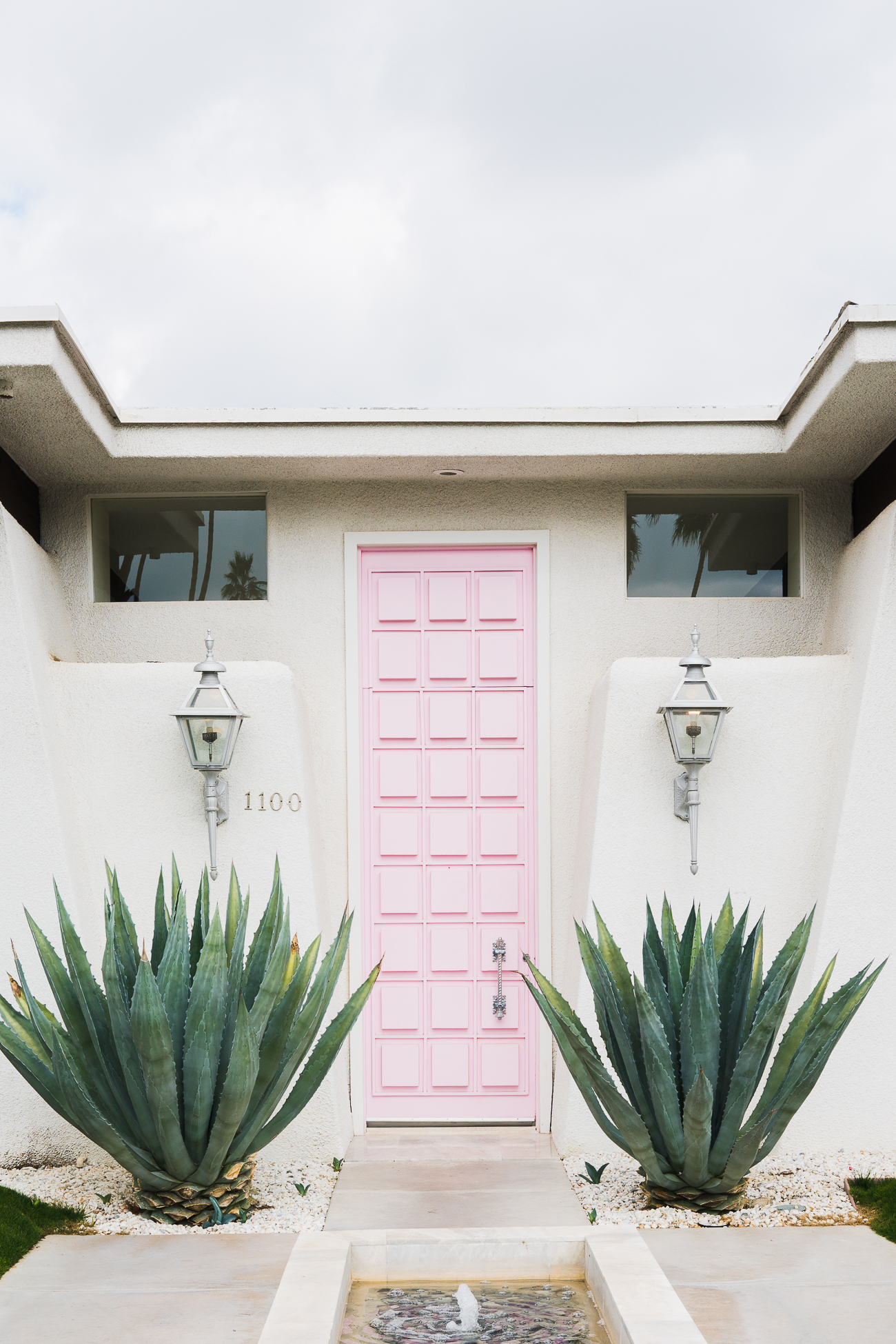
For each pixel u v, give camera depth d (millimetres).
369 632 5398
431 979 5242
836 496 5434
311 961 3656
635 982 3438
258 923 4676
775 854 4711
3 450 4879
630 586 5480
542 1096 5141
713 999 3443
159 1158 3551
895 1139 4387
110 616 5418
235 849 4727
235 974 3541
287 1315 2666
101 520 5555
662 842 4711
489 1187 4113
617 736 4777
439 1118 5180
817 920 4566
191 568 5520
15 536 4672
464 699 5367
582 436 4961
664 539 5523
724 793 4742
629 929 4660
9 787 4516
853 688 4703
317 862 4934
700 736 4555
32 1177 4137
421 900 5273
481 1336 2689
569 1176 4246
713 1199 3650
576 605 5395
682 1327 2557
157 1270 3137
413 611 5402
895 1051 4430
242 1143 3615
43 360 4031
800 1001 4500
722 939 3965
